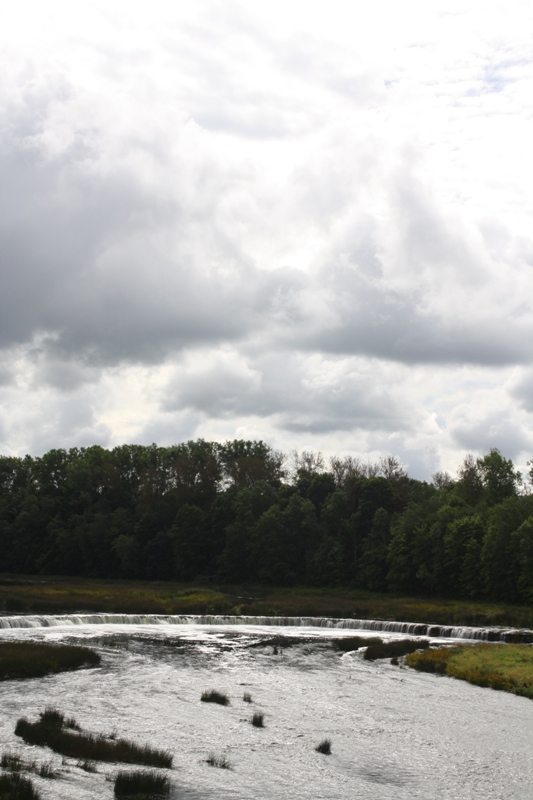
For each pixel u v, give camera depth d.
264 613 87.19
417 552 118.00
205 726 31.44
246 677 44.09
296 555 141.75
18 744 26.50
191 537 149.00
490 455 148.50
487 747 30.31
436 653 53.44
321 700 38.22
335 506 143.12
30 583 131.38
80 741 26.77
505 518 110.44
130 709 34.00
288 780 24.86
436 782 25.69
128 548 152.38
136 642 57.53
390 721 34.19
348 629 73.75
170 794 22.47
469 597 110.81
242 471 183.00
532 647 57.19
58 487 184.00
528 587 99.50
